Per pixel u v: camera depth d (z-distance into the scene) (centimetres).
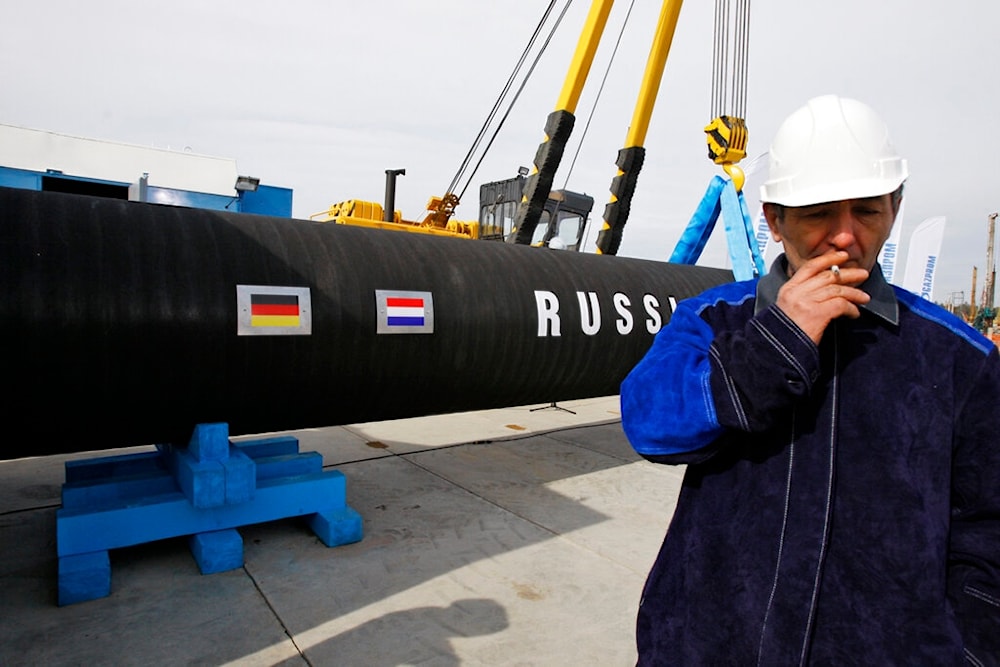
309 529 322
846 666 88
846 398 95
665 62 607
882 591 89
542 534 328
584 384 410
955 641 86
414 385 333
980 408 92
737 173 503
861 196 88
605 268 434
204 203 1240
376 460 455
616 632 238
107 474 313
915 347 94
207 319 263
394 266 327
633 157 618
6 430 243
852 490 92
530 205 548
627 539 326
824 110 96
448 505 365
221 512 285
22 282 231
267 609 243
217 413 282
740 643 95
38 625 226
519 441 532
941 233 1098
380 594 258
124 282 249
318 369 296
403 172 820
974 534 93
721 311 111
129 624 229
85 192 1258
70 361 240
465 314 340
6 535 301
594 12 527
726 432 98
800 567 92
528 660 218
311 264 299
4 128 1225
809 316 87
